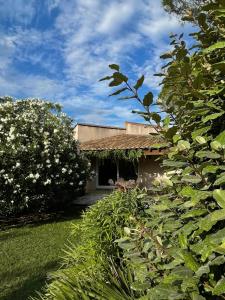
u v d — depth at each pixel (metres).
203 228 1.37
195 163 1.84
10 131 12.45
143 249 2.02
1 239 10.30
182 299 1.58
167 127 1.94
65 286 2.99
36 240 9.92
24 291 6.11
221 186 1.61
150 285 1.92
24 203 12.52
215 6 1.84
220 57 1.90
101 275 3.27
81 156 14.31
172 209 1.88
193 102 1.78
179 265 1.68
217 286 1.34
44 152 12.47
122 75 1.85
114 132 21.75
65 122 14.56
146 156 15.34
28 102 14.20
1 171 11.95
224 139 1.55
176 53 2.13
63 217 13.73
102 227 4.45
